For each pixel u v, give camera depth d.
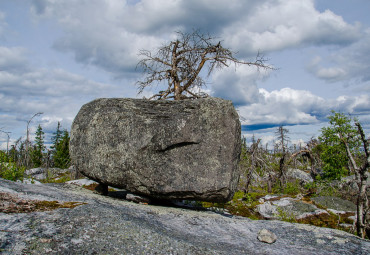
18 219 2.88
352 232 5.52
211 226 3.92
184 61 8.20
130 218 3.45
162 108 4.93
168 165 4.57
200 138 4.50
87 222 3.06
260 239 3.63
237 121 4.63
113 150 4.90
